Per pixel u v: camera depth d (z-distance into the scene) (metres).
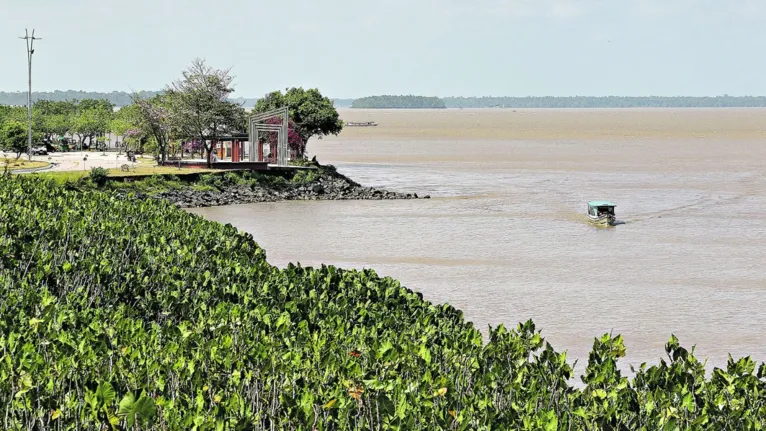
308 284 44.75
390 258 85.12
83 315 33.69
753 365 28.86
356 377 26.27
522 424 24.00
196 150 176.88
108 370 27.16
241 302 39.28
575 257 85.75
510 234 100.25
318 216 115.25
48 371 25.77
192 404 23.78
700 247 91.94
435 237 97.81
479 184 158.75
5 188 78.31
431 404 24.27
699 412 26.19
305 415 23.39
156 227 61.03
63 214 62.34
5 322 31.23
